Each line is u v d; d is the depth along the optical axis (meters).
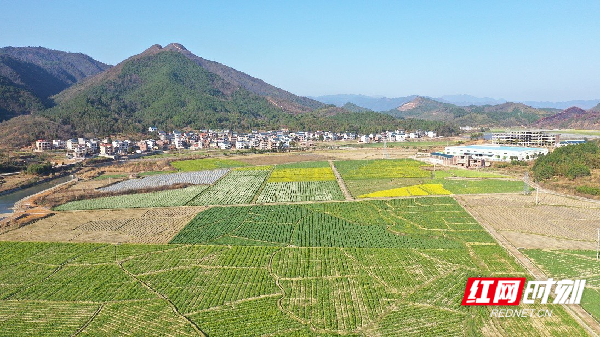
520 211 95.25
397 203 104.19
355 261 67.44
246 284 60.03
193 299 56.06
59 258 71.06
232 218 93.75
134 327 49.69
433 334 46.94
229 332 48.25
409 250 71.75
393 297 55.44
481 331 47.38
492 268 63.81
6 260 70.56
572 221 87.12
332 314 51.44
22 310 54.22
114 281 62.03
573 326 47.94
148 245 76.62
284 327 48.97
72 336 48.09
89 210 104.00
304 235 80.81
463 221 87.94
